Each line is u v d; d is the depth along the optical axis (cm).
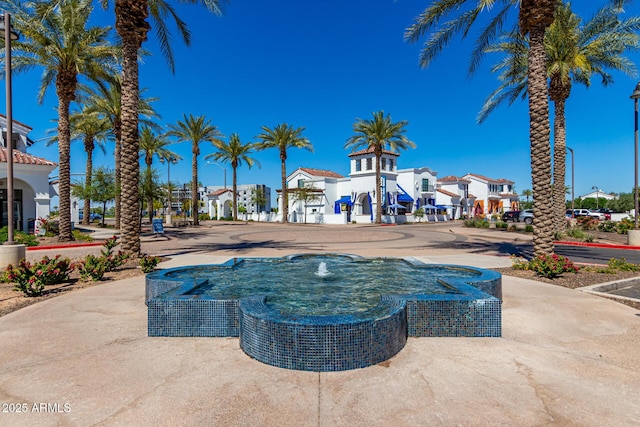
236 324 497
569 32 1831
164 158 4291
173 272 802
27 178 2230
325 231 3112
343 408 317
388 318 417
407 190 5356
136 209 1294
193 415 307
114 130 2994
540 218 1092
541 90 1098
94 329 526
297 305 564
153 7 1528
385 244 1936
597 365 406
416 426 292
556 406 322
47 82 2253
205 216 6419
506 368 397
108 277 943
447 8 1340
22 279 735
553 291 770
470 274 818
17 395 339
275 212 6131
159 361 415
